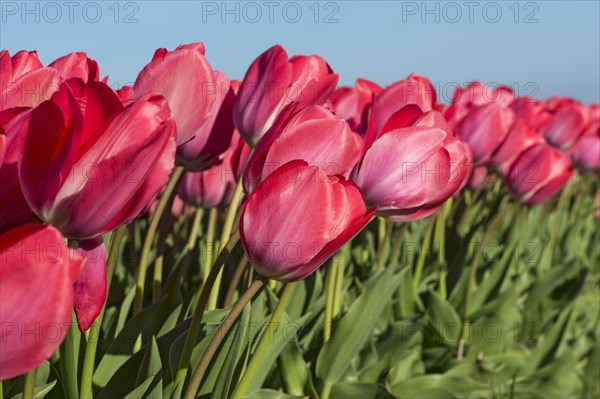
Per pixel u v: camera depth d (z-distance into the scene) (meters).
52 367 1.26
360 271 2.63
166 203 1.57
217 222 2.37
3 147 0.64
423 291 2.70
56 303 0.56
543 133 3.65
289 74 1.30
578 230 3.99
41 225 0.56
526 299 3.07
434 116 1.32
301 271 0.93
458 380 2.30
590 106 4.50
